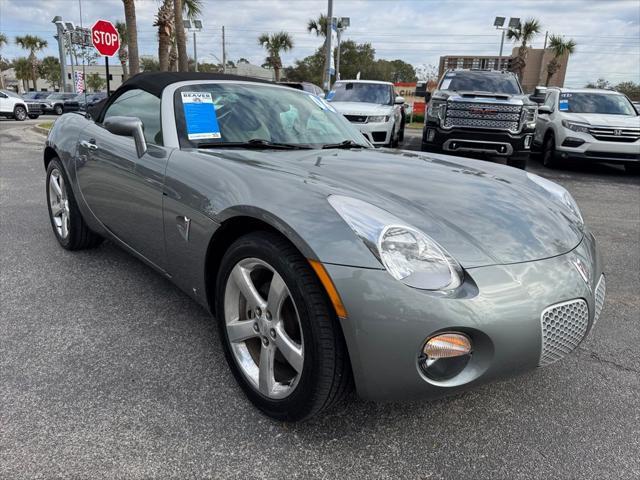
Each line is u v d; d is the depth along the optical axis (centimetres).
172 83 288
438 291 163
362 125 1002
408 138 1562
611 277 389
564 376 242
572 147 970
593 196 743
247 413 203
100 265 360
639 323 306
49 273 342
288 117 304
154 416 198
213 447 183
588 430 202
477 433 198
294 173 213
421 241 171
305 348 174
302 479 170
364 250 165
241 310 212
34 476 165
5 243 401
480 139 864
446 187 224
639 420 210
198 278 230
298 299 173
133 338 259
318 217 175
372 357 163
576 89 1099
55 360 235
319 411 181
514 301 170
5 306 290
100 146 306
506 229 195
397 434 195
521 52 3547
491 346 168
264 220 185
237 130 275
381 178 225
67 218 375
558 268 187
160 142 263
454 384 170
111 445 181
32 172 740
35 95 3145
